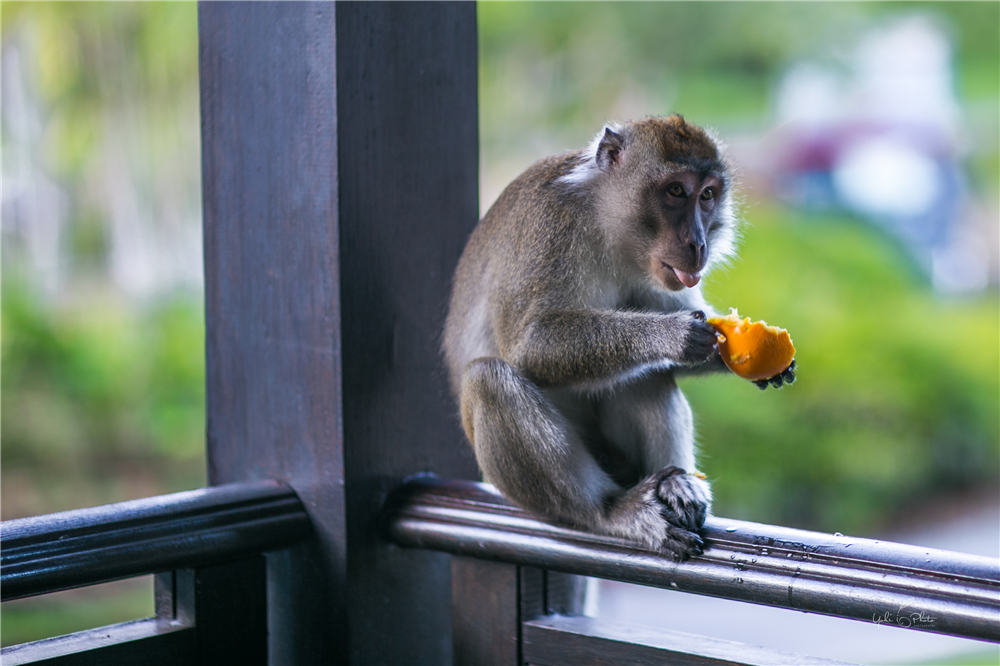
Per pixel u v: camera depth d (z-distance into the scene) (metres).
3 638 7.61
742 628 8.12
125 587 8.83
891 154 15.54
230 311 3.59
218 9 3.54
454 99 3.66
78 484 10.65
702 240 3.71
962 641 7.71
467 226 3.74
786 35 15.33
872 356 10.83
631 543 2.95
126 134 12.79
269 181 3.46
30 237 12.64
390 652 3.49
